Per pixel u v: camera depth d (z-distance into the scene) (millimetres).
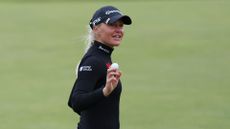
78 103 15438
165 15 82250
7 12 87938
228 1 92500
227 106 37656
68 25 76250
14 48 62219
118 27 16188
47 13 86375
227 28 71000
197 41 63219
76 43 63531
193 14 82438
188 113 36281
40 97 41719
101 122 16141
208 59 54156
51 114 36938
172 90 42594
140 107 38000
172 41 63531
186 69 49938
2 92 43344
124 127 33562
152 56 56281
